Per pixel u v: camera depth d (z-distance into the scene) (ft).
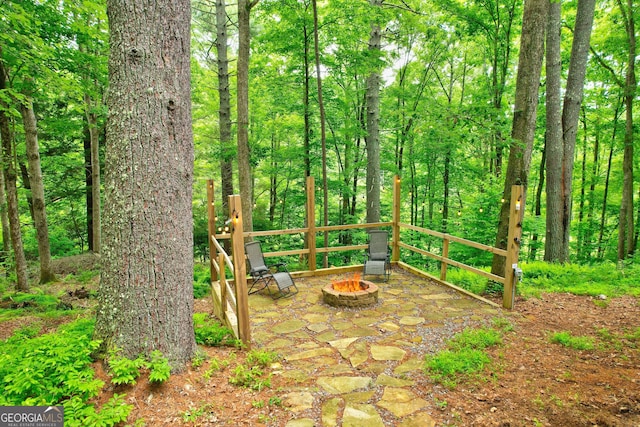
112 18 9.77
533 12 18.62
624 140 34.01
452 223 39.78
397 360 12.39
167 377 9.47
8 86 21.50
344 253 41.29
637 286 20.36
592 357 12.28
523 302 18.30
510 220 16.80
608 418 8.92
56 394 8.69
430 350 13.12
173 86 10.25
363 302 18.04
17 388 8.48
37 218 28.91
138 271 10.09
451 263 20.84
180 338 10.82
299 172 39.75
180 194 10.71
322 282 22.61
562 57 36.78
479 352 12.45
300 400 9.89
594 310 16.90
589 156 50.47
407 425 8.86
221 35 34.04
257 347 13.55
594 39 34.78
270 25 30.83
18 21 17.94
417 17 31.12
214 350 12.60
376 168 34.50
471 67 47.55
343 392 10.36
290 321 16.35
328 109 37.83
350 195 42.32
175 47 10.23
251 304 18.76
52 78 20.99
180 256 10.80
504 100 40.42
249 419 8.98
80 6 20.07
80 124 29.45
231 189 36.45
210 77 44.42
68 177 43.65
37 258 41.34
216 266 20.57
